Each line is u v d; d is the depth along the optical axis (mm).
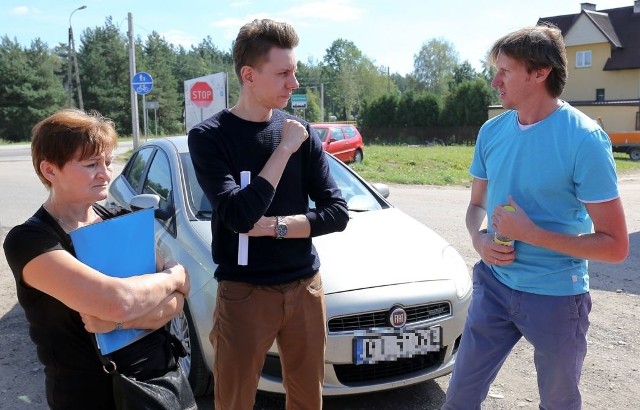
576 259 2314
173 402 1846
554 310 2301
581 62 45156
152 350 1875
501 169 2404
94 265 1775
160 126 66625
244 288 2322
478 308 2516
